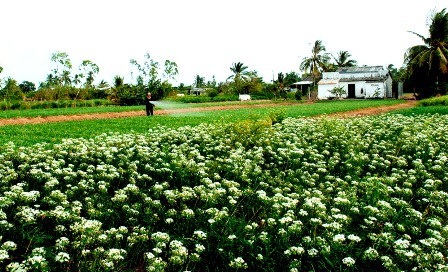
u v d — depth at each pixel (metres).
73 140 12.06
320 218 5.86
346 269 4.64
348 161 10.02
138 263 5.16
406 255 4.64
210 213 5.77
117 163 9.78
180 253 4.54
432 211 6.77
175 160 9.09
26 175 8.22
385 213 6.01
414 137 12.37
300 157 10.38
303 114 27.45
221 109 41.00
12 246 4.52
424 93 55.09
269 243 5.13
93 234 4.92
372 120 18.73
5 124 24.53
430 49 52.69
